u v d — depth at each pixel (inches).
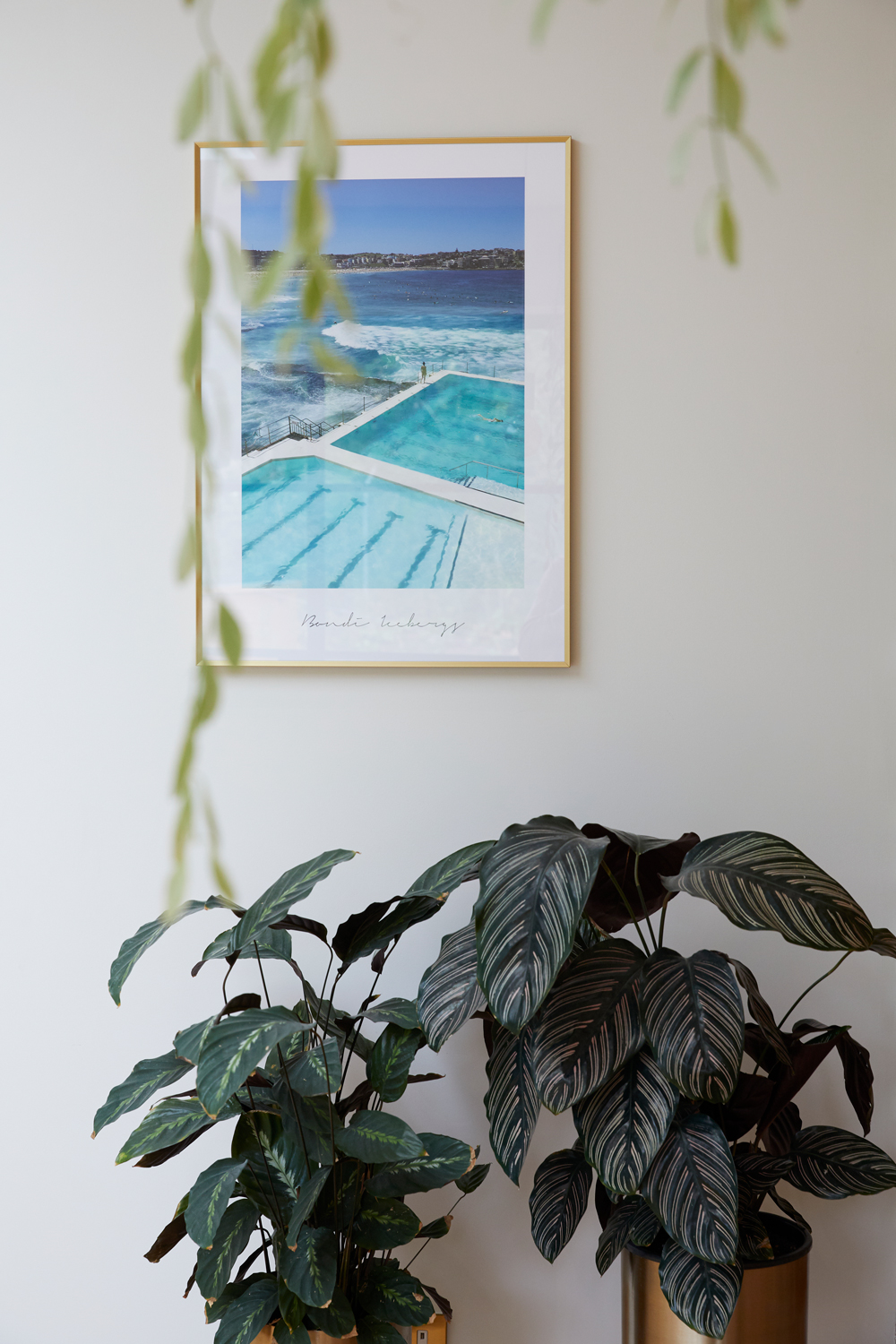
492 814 65.4
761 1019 49.3
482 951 43.8
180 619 66.2
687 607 65.1
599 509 65.2
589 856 45.4
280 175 64.9
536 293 64.7
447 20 65.0
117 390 66.2
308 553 65.4
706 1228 42.6
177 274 65.7
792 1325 49.2
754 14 16.8
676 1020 44.0
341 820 65.7
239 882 65.8
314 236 13.8
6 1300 65.5
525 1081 47.9
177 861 14.1
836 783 64.8
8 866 66.6
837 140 64.2
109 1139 65.4
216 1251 49.1
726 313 64.7
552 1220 51.1
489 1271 63.4
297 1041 53.4
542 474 64.8
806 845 64.8
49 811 66.5
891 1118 63.4
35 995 66.3
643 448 65.1
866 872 64.6
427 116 65.0
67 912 66.4
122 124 65.9
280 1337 46.8
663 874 52.2
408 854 65.5
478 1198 63.5
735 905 43.6
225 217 65.0
